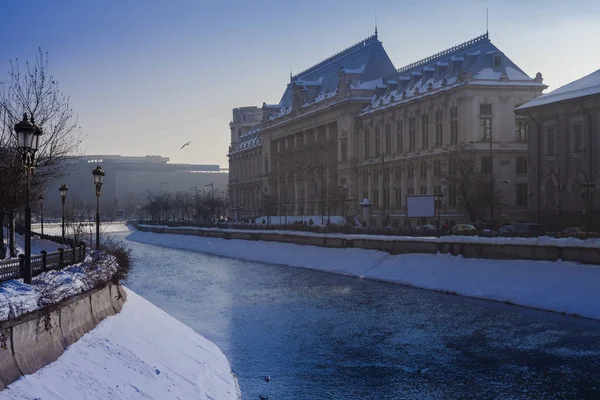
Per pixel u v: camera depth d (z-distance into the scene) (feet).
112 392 63.21
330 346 112.98
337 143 456.86
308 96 513.45
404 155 369.09
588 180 228.84
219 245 363.35
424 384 89.76
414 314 141.08
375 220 395.75
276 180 571.69
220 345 114.32
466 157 299.99
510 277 160.66
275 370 97.40
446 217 312.91
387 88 412.36
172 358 85.97
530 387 87.15
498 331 120.67
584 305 133.59
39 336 63.21
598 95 227.61
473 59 330.75
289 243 298.35
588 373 92.68
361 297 168.04
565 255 151.74
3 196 110.63
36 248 200.23
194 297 173.58
